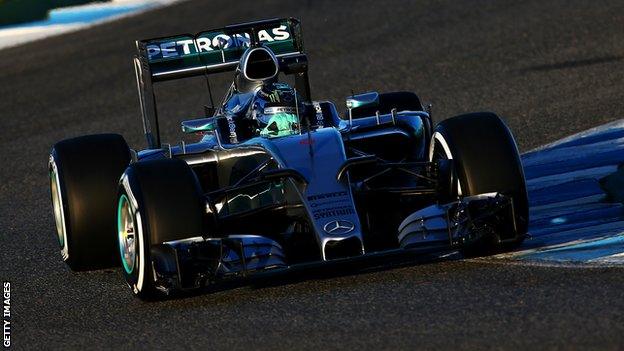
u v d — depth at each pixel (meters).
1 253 32.53
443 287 22.62
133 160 28.27
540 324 19.52
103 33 71.69
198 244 23.48
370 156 24.58
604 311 19.75
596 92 45.56
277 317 22.06
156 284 23.84
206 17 72.56
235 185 25.80
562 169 33.84
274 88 28.52
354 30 65.19
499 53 55.84
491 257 24.70
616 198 29.34
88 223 27.25
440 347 19.03
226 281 23.42
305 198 24.02
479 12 65.31
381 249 25.41
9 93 60.38
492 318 20.20
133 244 24.42
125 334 22.53
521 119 43.06
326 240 22.80
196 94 56.09
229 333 21.47
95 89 58.75
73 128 51.75
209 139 29.48
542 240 25.88
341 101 51.50
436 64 55.56
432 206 24.50
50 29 75.12
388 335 20.00
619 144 35.84
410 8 68.50
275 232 26.25
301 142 25.83
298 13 70.88
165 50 32.81
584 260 23.45
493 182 24.14
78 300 26.06
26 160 46.94
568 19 60.69
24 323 24.50
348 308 22.00
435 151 25.91
